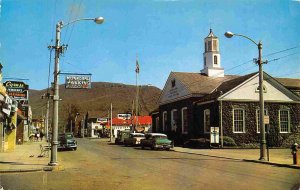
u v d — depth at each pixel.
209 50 50.81
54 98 20.75
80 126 139.75
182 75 49.12
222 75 50.72
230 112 38.88
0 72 25.61
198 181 14.10
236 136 38.75
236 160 24.14
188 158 25.55
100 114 120.81
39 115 129.38
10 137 33.69
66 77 20.59
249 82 39.97
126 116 78.50
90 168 19.27
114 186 13.04
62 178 15.38
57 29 20.92
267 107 40.31
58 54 20.89
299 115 41.41
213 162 22.41
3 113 29.86
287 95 41.25
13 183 13.89
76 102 192.62
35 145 44.41
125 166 20.05
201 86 46.38
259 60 24.50
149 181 14.20
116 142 52.88
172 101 50.38
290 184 13.30
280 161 22.33
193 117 44.22
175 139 47.34
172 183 13.61
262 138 23.52
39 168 18.58
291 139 40.69
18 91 36.12
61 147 35.94
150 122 85.75
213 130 36.72
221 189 12.18
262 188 12.37
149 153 31.14
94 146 44.84
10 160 22.94
